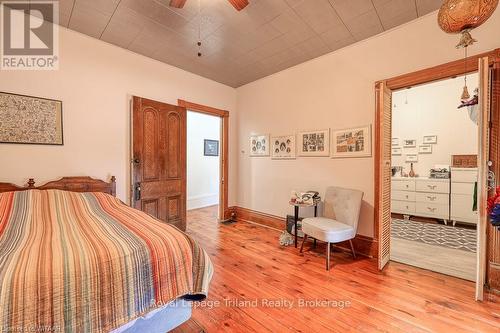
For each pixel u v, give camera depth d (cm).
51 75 250
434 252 287
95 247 113
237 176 462
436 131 463
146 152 314
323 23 249
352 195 271
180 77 368
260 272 238
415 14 234
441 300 188
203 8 225
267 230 385
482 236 185
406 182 452
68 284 93
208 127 625
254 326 159
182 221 361
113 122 296
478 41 207
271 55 323
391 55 260
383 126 240
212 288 208
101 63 286
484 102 183
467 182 390
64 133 257
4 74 224
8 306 82
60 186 249
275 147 390
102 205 209
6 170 223
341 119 304
